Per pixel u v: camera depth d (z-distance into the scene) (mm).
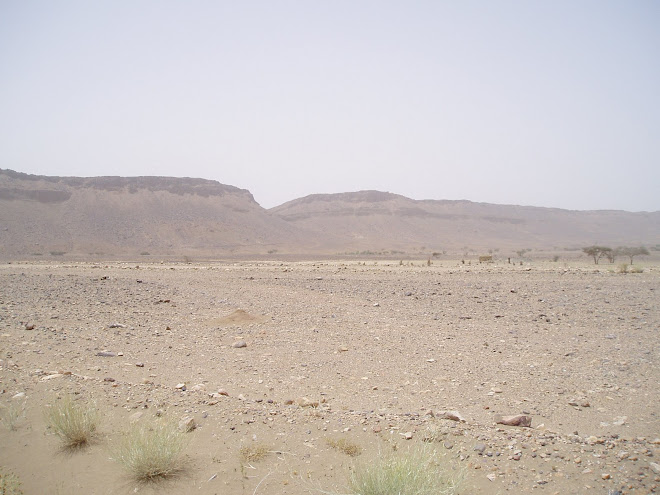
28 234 131625
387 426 6336
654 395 8055
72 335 12102
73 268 41312
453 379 9039
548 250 163000
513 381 8906
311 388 8406
